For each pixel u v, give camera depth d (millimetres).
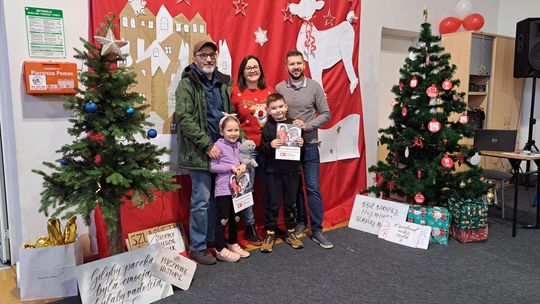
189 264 2312
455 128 3139
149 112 2693
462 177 3068
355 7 3742
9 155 2467
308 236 3199
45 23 2369
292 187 2918
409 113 3244
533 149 4926
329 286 2330
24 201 2422
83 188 1977
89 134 2256
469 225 3057
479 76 4840
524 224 3588
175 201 2863
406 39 4578
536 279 2445
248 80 2846
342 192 3889
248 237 3012
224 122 2531
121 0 2521
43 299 2154
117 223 2195
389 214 3236
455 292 2270
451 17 4586
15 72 2324
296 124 2787
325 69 3613
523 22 4348
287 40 3326
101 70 1997
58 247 2141
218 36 2939
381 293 2250
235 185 2582
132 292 2082
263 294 2227
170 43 2730
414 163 3191
